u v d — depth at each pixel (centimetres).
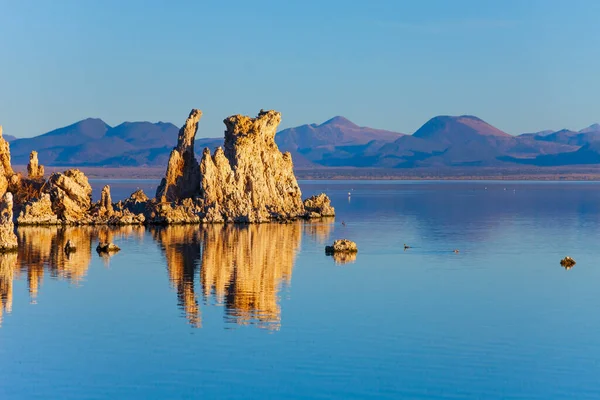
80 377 10256
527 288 15338
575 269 17462
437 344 11556
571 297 14588
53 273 16225
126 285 15162
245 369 10519
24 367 10594
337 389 9906
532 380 10219
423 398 9675
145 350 11225
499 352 11225
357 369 10538
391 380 10175
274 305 13688
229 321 12625
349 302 13938
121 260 17800
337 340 11688
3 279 15588
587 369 10612
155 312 13138
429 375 10362
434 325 12512
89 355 11031
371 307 13588
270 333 11994
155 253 18825
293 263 17800
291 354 11069
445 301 14138
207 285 15225
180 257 18275
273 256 18700
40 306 13538
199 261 17788
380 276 16338
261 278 15950
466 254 19662
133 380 10156
